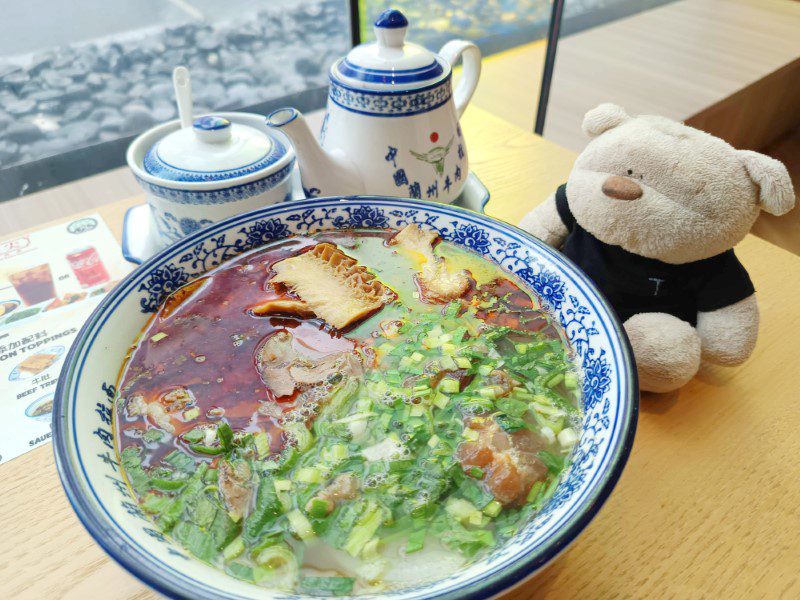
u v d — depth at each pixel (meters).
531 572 0.42
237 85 1.46
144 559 0.44
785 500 0.63
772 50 2.13
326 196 0.84
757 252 0.94
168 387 0.62
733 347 0.69
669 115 1.76
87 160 1.35
